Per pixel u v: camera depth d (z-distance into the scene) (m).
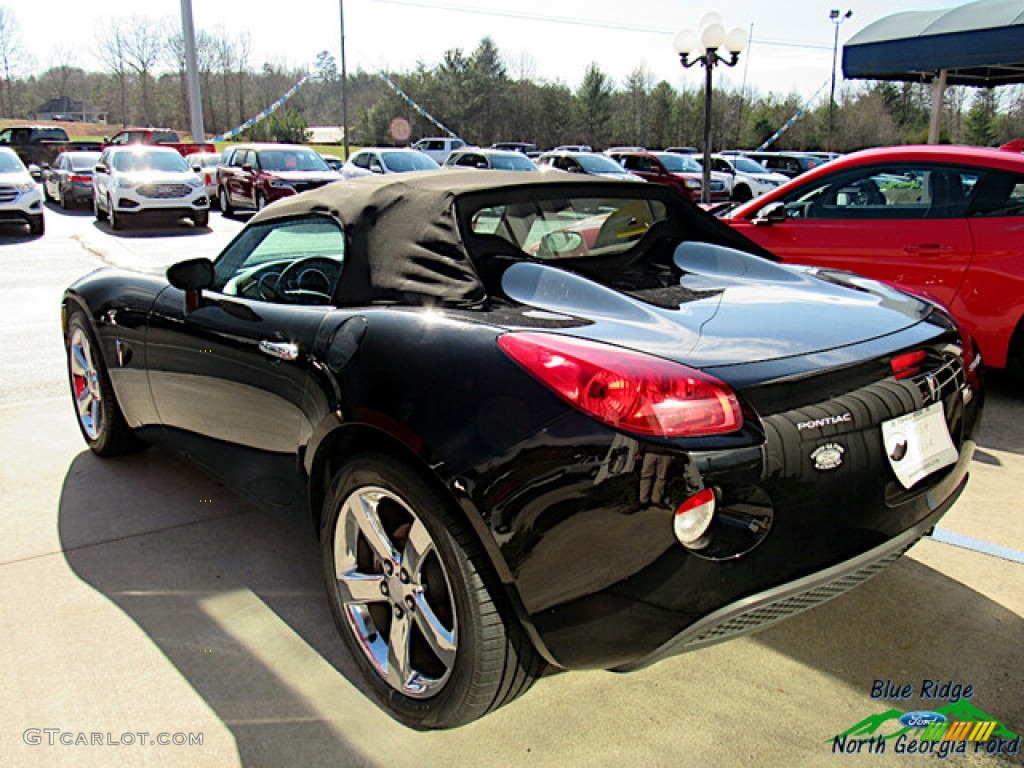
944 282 4.62
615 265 2.56
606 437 1.70
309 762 1.97
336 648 2.42
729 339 1.95
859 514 1.92
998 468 3.68
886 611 2.55
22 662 2.34
